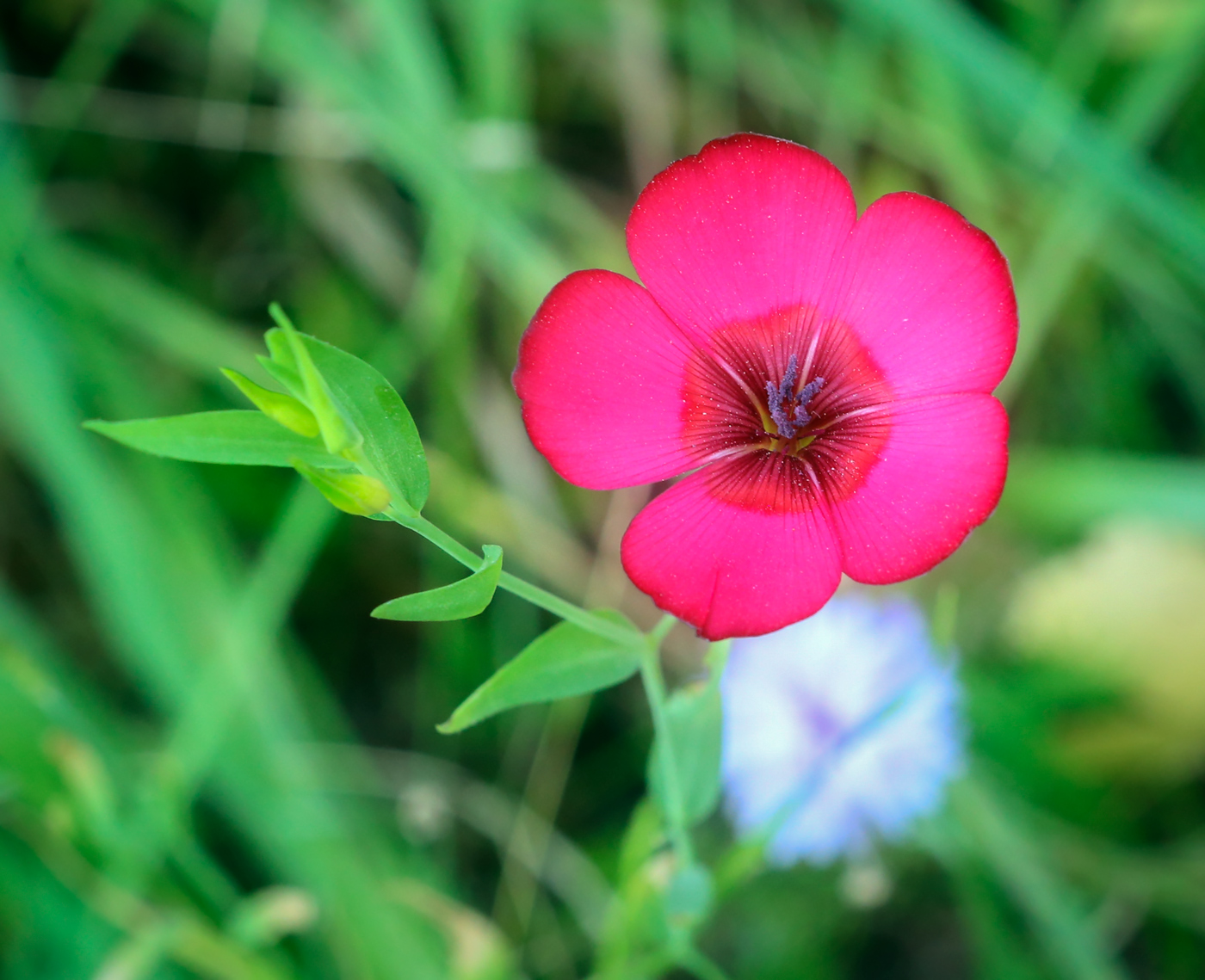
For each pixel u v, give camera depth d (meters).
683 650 0.29
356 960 0.27
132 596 0.27
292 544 0.27
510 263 0.29
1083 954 0.27
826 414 0.23
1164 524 0.29
